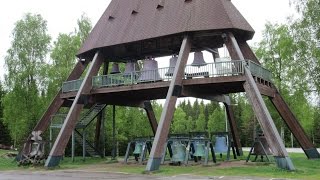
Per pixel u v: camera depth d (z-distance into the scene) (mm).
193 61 27062
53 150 27297
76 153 42594
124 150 51406
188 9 26828
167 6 28438
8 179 19984
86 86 29062
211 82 24250
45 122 32094
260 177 18703
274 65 39438
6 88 42656
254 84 23016
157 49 29891
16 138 46562
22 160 30000
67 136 27984
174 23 26469
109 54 31328
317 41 32875
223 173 20781
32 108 42312
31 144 30812
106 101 30875
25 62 42312
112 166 27906
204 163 25938
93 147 37875
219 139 29500
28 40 42906
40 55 43281
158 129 23219
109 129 47094
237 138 33406
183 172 21797
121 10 31656
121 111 49281
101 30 31344
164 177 19578
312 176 19000
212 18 25438
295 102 37031
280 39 38375
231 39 24875
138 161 31141
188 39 25734
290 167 21016
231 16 25625
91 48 30297
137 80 27422
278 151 21641
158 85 25984
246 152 43562
